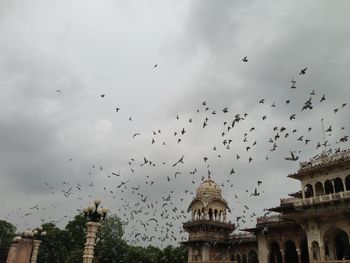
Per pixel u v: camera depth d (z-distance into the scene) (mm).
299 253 42062
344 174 37000
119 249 76562
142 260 65562
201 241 52844
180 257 62062
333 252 36438
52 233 79625
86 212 24234
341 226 35031
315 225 37375
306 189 43156
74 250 73938
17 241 32312
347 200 34906
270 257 46250
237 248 53375
